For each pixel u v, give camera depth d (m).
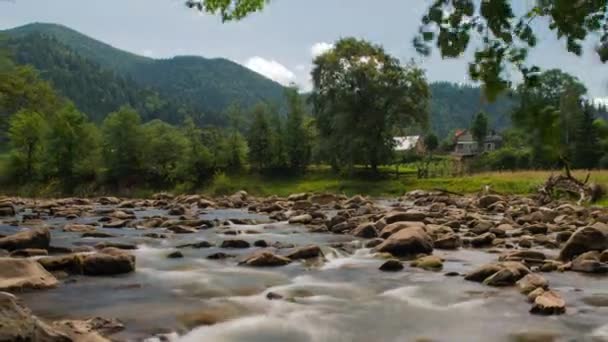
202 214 27.27
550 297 8.58
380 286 10.06
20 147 76.50
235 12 5.83
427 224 18.56
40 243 12.91
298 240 16.28
